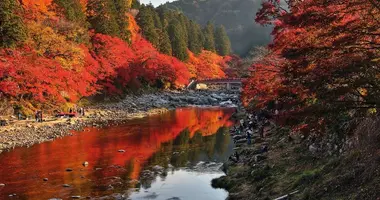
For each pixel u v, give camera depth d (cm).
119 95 5681
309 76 802
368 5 727
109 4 5972
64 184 1727
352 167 1096
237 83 8556
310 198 1089
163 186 1734
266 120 2812
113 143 2725
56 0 4425
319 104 823
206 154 2397
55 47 3741
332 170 1182
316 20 766
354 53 772
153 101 5953
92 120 3853
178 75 7594
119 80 5716
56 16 4281
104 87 5222
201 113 4853
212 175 1912
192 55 9425
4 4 3216
